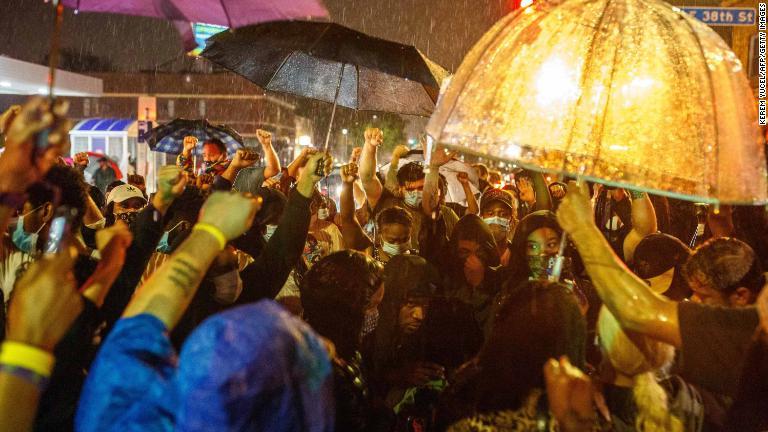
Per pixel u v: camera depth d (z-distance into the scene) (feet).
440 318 12.48
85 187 10.41
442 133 8.72
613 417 9.09
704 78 9.04
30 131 5.53
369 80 17.74
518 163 8.95
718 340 7.54
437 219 17.07
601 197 20.77
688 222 22.81
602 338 9.30
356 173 16.62
